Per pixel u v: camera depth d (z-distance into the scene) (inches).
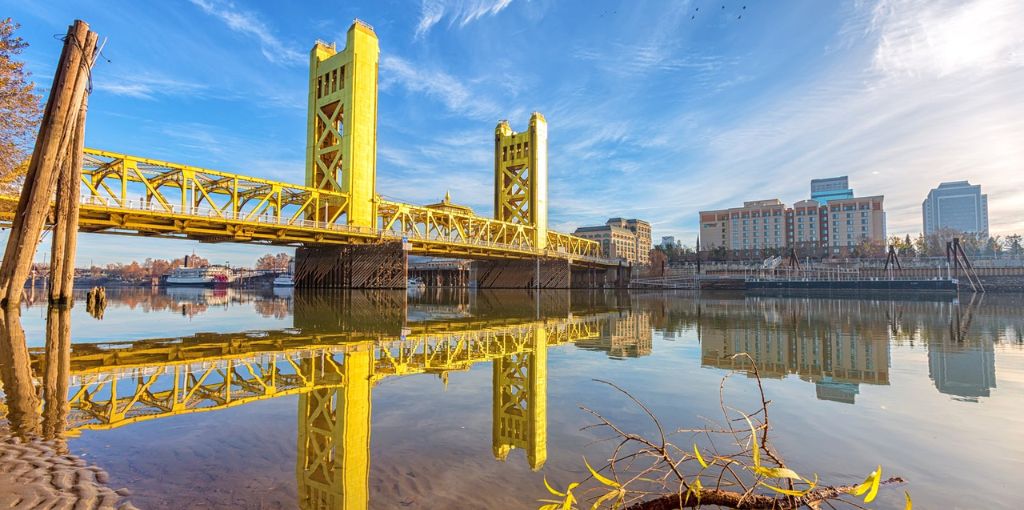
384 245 2519.7
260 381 420.5
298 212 2207.2
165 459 226.2
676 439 263.6
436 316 1198.3
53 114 997.2
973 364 514.6
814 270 4478.3
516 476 210.7
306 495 188.1
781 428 285.4
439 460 230.2
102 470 209.6
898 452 245.1
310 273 2768.2
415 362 528.4
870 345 668.7
